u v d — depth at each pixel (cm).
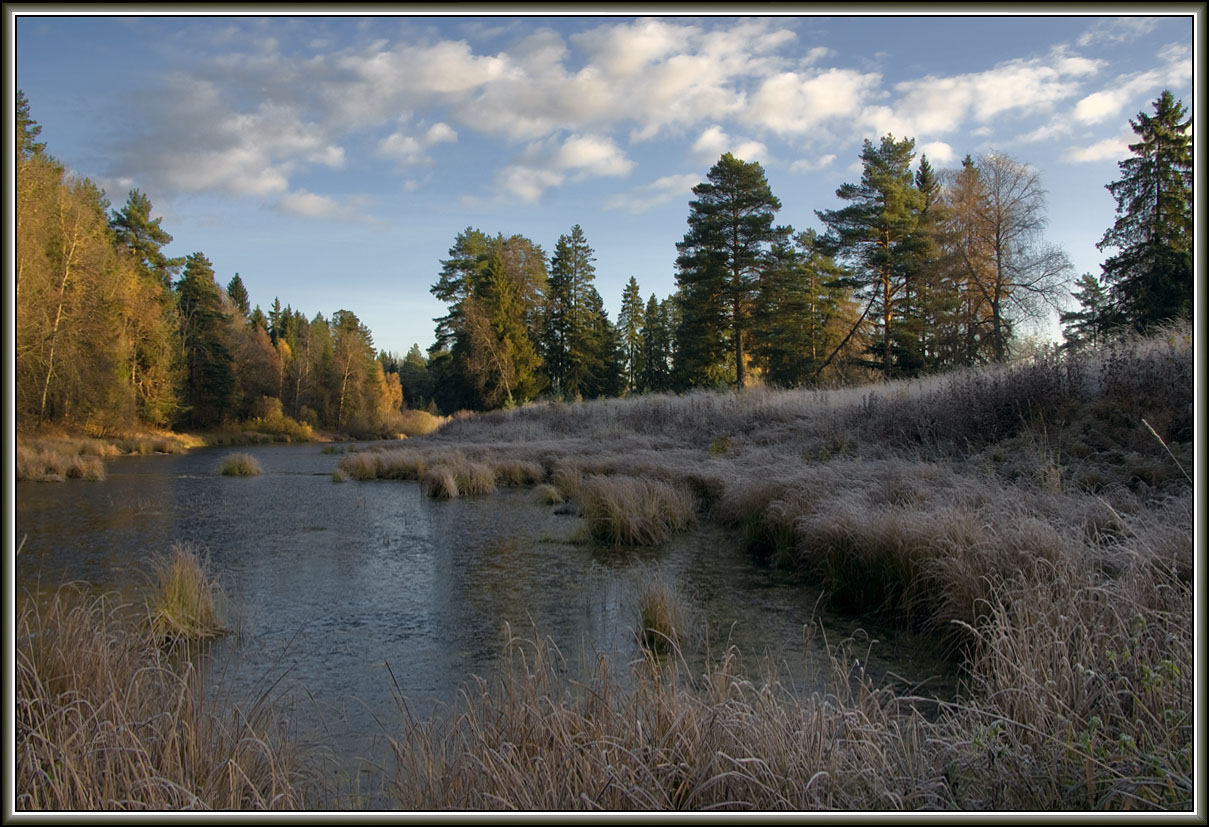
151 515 1352
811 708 328
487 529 1149
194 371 4991
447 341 5788
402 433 5956
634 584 775
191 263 5128
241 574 869
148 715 359
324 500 1553
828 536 761
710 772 292
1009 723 313
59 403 3089
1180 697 304
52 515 1361
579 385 5788
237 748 326
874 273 3275
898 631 602
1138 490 719
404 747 359
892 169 3238
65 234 2973
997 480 831
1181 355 956
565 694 448
